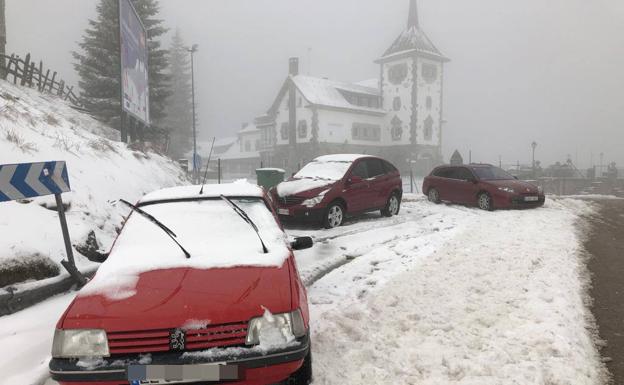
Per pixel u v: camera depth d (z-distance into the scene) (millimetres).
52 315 4812
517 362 3729
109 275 3318
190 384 2791
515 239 8758
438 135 62375
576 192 35594
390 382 3494
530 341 4062
